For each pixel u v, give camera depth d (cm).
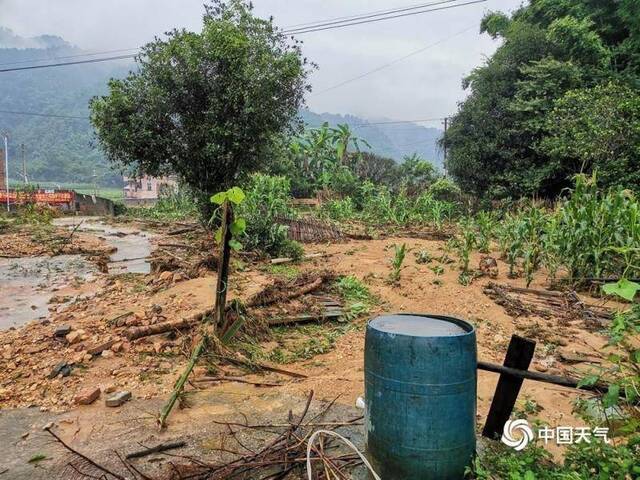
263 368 407
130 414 320
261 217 963
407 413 213
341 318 548
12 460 264
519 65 1612
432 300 617
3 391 351
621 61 1547
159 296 593
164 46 1043
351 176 2138
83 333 459
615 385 228
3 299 651
